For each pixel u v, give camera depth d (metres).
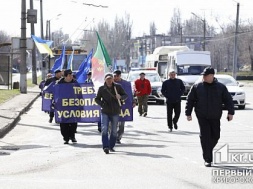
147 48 163.25
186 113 13.38
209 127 13.09
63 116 18.05
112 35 140.38
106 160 14.04
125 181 11.23
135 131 21.25
